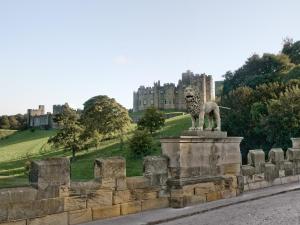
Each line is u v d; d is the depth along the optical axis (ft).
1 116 599.57
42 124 536.42
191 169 44.98
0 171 246.47
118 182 38.32
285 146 194.18
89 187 35.60
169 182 43.47
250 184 57.57
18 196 29.99
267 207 43.62
